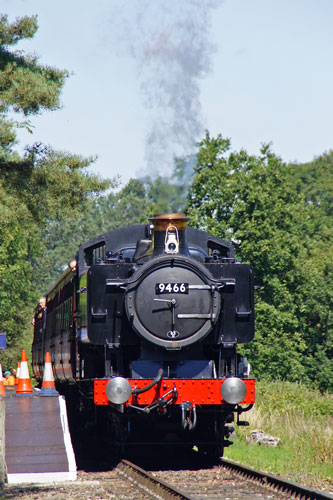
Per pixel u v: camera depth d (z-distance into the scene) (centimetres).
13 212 6425
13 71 6147
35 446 3241
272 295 12812
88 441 4631
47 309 6650
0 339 2947
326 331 14375
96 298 3525
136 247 3747
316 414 5938
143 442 3634
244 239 12781
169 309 3444
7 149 6391
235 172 13400
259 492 2795
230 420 3669
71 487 2925
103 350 3769
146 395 3378
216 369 3712
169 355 3547
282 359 12456
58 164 6475
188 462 3706
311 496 2567
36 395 4419
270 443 4434
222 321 3591
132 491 2819
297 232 13625
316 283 14350
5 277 14112
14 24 6475
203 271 3484
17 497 2691
